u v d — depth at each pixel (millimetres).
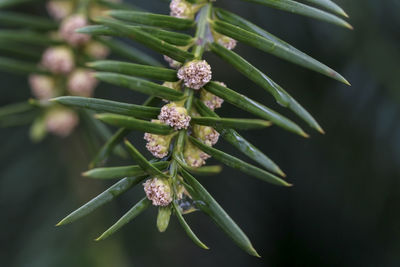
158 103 331
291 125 307
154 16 323
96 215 479
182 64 323
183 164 311
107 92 507
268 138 562
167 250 498
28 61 435
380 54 461
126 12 321
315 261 634
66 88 407
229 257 613
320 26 466
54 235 467
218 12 331
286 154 570
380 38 461
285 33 479
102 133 405
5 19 402
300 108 309
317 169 561
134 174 304
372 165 483
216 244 609
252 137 561
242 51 509
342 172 516
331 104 487
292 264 637
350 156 493
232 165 310
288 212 614
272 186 598
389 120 464
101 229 473
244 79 525
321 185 572
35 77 412
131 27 314
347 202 550
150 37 316
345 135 487
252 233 610
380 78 461
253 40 316
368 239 593
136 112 315
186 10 330
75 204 481
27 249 461
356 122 477
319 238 624
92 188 491
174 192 312
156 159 319
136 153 301
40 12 514
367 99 468
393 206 503
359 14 455
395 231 536
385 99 463
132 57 387
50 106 407
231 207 583
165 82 326
